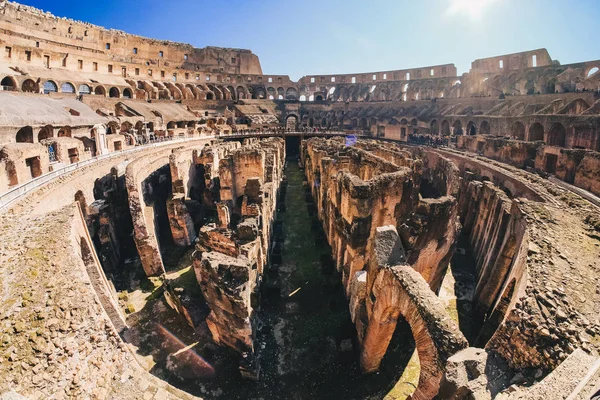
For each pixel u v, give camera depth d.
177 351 15.30
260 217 20.56
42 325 8.62
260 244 19.38
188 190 31.52
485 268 18.39
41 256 10.97
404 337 15.78
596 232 13.93
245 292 13.36
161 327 16.80
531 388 6.68
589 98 45.44
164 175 31.73
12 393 6.45
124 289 20.03
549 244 12.39
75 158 30.25
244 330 13.75
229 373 14.22
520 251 13.59
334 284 20.03
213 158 34.03
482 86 75.56
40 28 70.56
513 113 54.88
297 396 13.26
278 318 17.73
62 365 8.12
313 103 100.31
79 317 9.23
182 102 84.50
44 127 32.53
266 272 21.69
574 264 11.22
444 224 16.28
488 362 8.70
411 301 10.10
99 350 9.28
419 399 10.09
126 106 59.53
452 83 86.19
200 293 19.11
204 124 74.81
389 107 87.62
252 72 115.56
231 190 28.03
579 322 8.64
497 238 18.22
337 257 20.81
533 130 42.09
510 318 9.21
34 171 22.94
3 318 8.54
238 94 105.69
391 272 11.41
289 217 33.06
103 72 76.56
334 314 17.88
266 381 13.91
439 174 36.94
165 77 90.62
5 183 19.61
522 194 24.30
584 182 25.47
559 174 28.61
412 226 15.10
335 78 108.12
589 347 7.84
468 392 7.70
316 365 14.66
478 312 17.45
